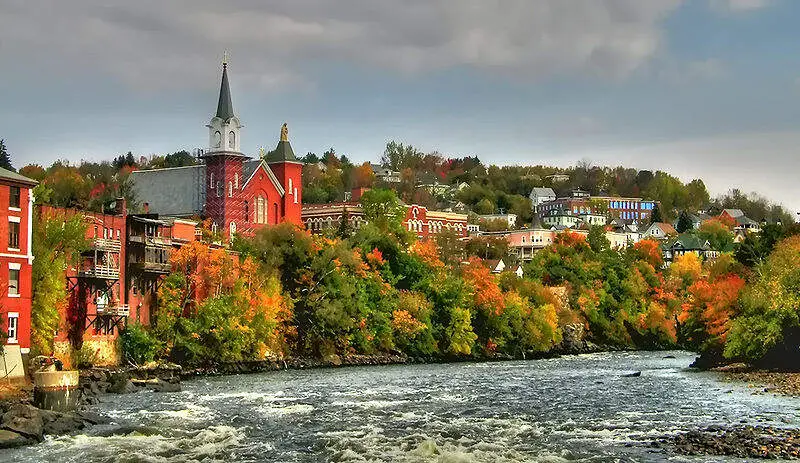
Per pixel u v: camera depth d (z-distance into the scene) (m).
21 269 101.69
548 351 197.88
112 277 125.56
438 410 86.31
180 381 116.75
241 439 69.94
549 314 198.50
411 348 173.12
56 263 111.25
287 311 155.25
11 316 100.12
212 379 122.50
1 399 86.19
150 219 139.12
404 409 87.06
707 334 146.38
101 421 76.56
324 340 160.75
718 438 67.94
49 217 114.38
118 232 131.88
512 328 192.75
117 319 128.00
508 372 138.00
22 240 101.94
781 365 124.12
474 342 185.50
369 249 180.88
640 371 135.75
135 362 127.44
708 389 102.50
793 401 90.06
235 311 141.12
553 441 68.56
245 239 164.88
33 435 67.75
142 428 72.44
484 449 65.44
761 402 89.56
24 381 97.38
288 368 147.88
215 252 144.50
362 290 168.62
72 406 78.75
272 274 156.25
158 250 139.12
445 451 64.62
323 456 63.97
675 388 105.00
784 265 121.12
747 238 148.38
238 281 144.00
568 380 119.94
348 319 161.62
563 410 85.88
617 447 65.88
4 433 67.12
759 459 61.12
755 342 119.81
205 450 65.56
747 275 142.12
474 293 188.12
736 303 136.50
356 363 160.12
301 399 95.50
